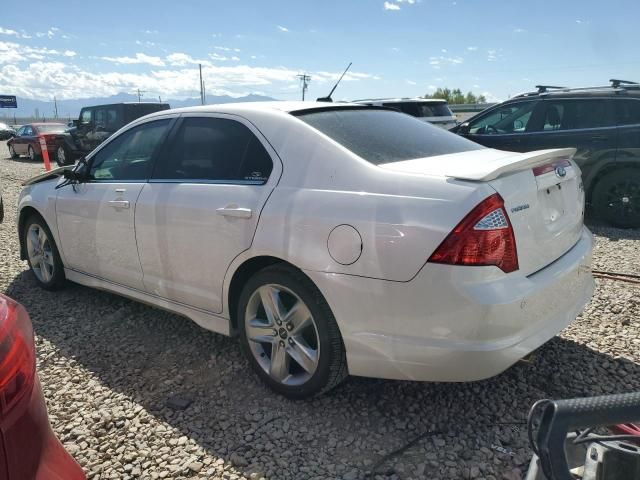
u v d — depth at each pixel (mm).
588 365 3316
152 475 2455
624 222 7188
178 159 3574
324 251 2660
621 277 4836
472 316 2352
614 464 1553
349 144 2914
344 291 2613
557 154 2914
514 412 2863
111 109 15859
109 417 2902
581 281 3010
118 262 3902
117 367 3463
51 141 18062
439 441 2639
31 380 1656
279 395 3059
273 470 2463
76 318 4254
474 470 2422
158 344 3768
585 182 7336
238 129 3295
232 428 2785
